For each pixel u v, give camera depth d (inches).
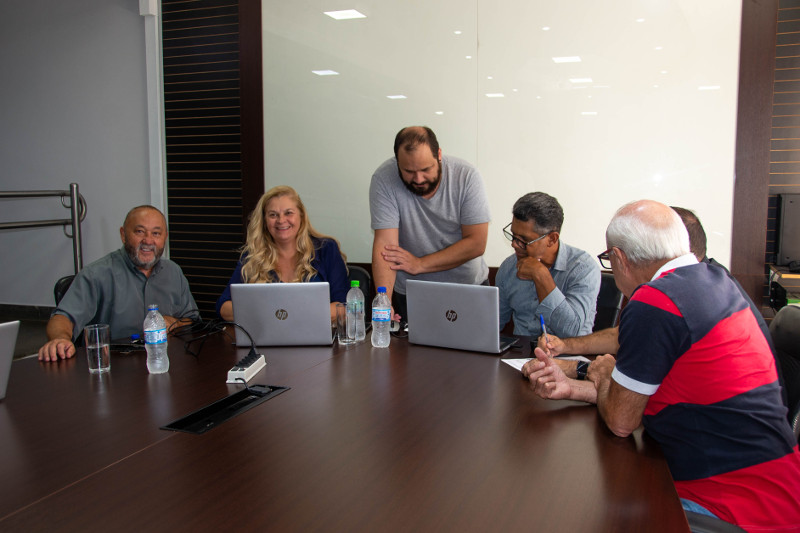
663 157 126.5
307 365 71.2
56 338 80.1
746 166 121.9
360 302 87.0
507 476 42.0
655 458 45.2
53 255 193.0
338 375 66.9
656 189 127.8
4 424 52.7
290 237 97.1
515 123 135.5
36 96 186.5
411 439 48.7
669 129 125.4
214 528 35.4
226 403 58.2
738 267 124.5
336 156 151.8
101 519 36.6
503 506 37.9
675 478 48.6
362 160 149.7
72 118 183.3
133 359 75.3
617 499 38.8
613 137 129.0
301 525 35.6
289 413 54.9
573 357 73.1
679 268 49.6
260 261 96.7
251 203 161.3
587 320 81.3
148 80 168.7
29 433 50.6
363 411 55.3
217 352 77.9
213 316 170.1
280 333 80.0
